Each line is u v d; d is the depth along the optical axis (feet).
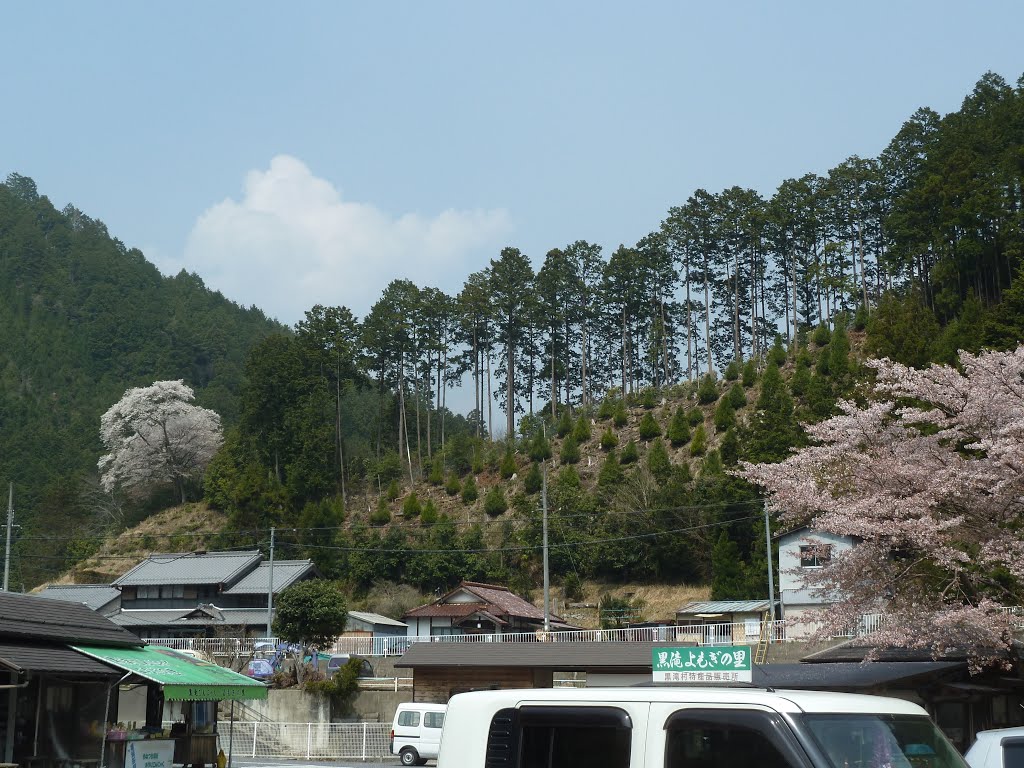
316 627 138.62
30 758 57.62
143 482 285.64
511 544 199.21
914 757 18.94
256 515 237.45
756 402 228.22
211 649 142.41
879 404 62.49
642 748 19.79
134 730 70.85
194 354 476.54
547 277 308.40
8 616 61.52
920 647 61.41
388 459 267.39
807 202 292.81
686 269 314.55
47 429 368.48
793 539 130.31
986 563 56.34
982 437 59.26
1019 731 27.99
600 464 226.99
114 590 195.72
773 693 19.45
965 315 181.16
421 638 136.77
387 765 95.20
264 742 108.06
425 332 295.48
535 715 21.42
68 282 520.83
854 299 294.66
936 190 230.48
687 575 181.57
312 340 285.43
